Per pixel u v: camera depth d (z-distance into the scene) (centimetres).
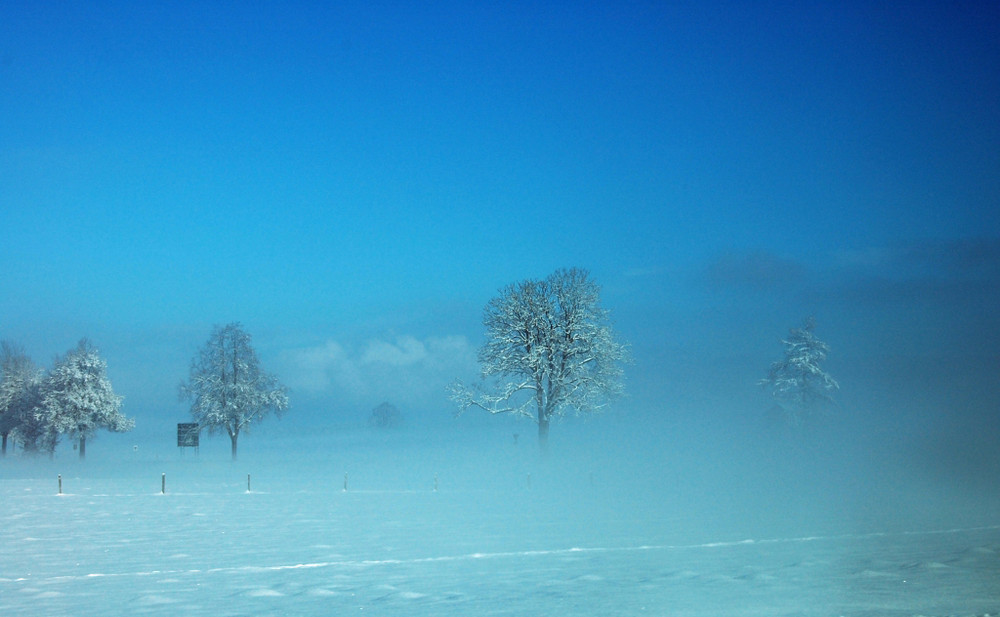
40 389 8356
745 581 1528
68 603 1388
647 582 1535
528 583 1548
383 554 2028
